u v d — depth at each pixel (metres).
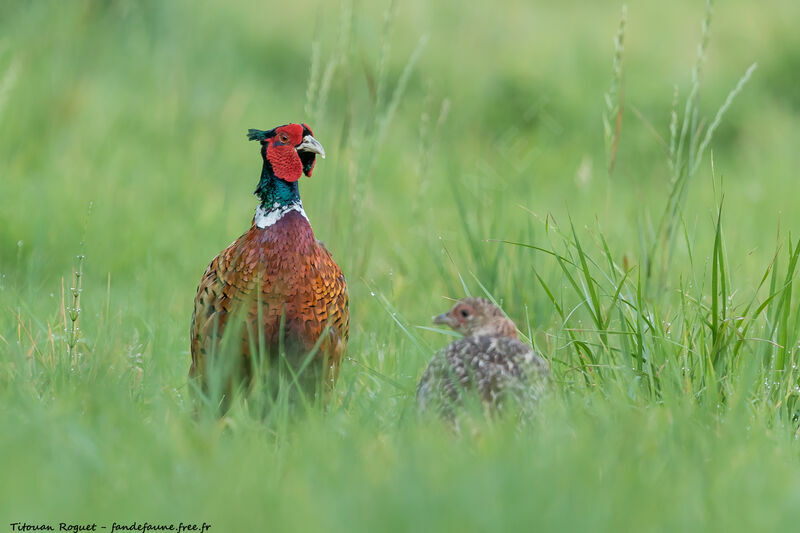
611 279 13.30
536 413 9.49
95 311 14.64
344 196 19.36
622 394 10.44
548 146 29.14
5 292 15.34
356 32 17.56
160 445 8.59
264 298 10.98
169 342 13.23
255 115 28.33
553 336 12.05
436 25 35.53
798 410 10.93
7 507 7.39
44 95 24.92
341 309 11.64
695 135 13.51
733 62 33.91
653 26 36.59
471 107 31.09
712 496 7.81
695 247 20.19
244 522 7.30
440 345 14.27
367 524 7.17
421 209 21.91
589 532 7.07
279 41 33.75
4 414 9.26
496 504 7.36
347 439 8.91
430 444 8.70
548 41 34.75
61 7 28.48
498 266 15.39
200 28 32.72
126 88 28.12
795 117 31.80
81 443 8.39
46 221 18.86
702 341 11.17
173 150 25.09
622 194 25.42
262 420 10.53
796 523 7.46
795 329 11.61
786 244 20.22
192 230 20.19
